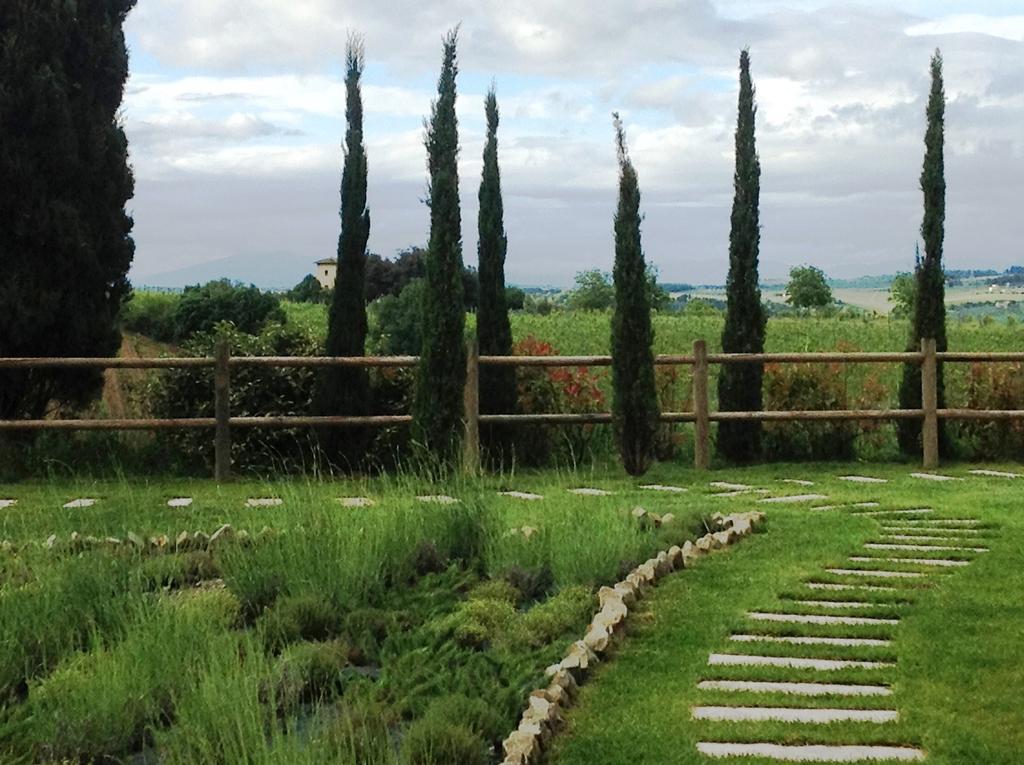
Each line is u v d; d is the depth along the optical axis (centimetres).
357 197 1223
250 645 502
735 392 1275
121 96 1256
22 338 1167
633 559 684
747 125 1287
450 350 1144
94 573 602
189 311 2416
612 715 457
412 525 732
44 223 1158
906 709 457
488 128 1279
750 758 411
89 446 1198
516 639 550
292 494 795
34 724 447
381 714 446
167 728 458
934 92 1288
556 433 1275
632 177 1164
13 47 1148
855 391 1416
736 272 1291
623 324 1162
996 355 1233
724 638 555
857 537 774
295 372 1223
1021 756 409
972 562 699
